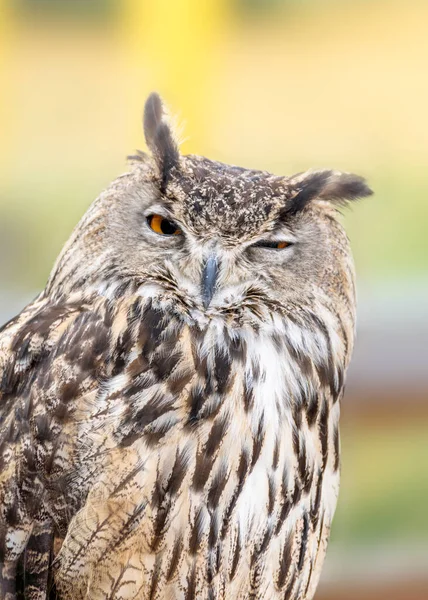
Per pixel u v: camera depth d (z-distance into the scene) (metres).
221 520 4.62
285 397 4.66
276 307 4.68
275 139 9.96
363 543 5.02
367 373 4.95
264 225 4.68
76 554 4.61
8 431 4.62
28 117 9.88
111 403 4.61
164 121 4.71
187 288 4.66
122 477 4.60
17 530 4.62
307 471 4.66
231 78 11.48
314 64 11.80
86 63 10.79
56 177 8.72
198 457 4.62
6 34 10.64
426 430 4.96
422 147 9.98
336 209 4.71
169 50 5.93
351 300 4.71
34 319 4.65
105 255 4.66
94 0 11.07
